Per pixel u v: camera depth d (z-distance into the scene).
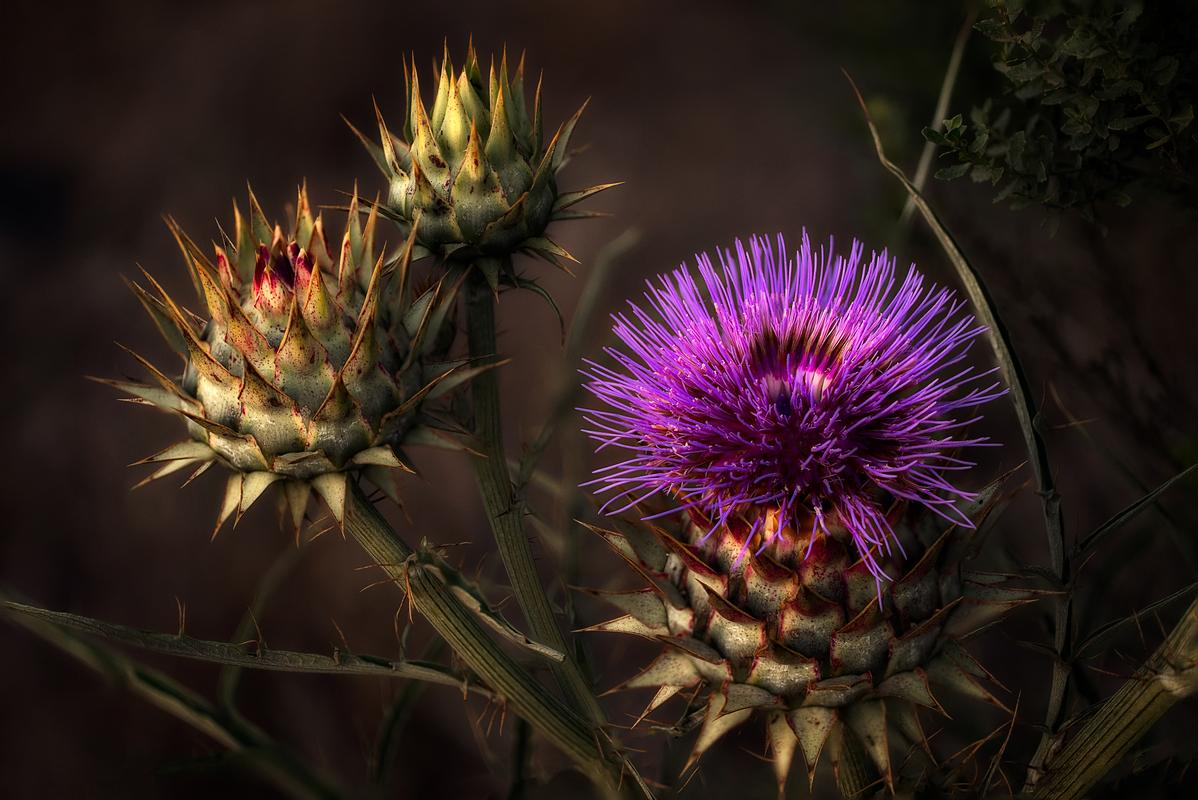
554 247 0.51
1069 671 0.48
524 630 0.66
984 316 0.48
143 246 1.13
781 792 0.48
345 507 0.48
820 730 0.48
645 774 0.55
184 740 0.83
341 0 1.29
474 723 0.57
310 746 0.80
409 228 0.51
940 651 0.49
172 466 0.49
